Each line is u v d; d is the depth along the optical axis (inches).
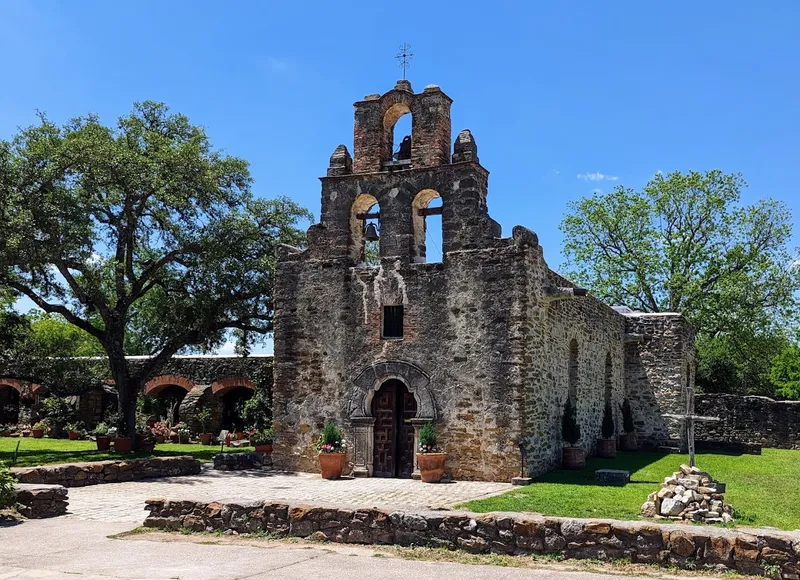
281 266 729.6
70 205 801.6
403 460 661.3
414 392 654.5
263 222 956.6
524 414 614.9
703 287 1481.3
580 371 804.0
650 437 1015.0
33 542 375.2
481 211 657.6
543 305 672.4
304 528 382.9
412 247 681.6
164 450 964.6
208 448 1008.9
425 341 658.8
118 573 306.5
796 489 584.7
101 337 920.9
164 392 1256.8
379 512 370.6
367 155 710.5
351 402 679.7
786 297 1440.7
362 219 728.3
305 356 708.0
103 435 969.5
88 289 881.5
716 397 1155.3
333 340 698.2
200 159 888.3
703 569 309.9
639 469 715.4
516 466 610.5
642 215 1537.9
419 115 693.3
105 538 386.0
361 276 693.9
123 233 916.0
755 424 1127.6
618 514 441.7
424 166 682.2
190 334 933.2
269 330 956.0
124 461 635.5
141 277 927.0
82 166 830.5
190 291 937.5
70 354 1081.4
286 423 709.3
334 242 709.3
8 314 962.1
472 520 352.8
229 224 882.8
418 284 668.7
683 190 1503.4
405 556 340.8
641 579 299.1
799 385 1587.1
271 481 629.6
